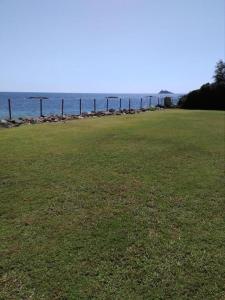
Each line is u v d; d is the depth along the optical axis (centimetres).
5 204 662
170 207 672
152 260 496
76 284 442
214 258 503
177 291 433
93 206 666
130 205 675
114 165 925
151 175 853
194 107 3834
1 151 1038
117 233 568
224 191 763
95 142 1213
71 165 912
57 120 2139
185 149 1148
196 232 578
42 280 448
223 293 431
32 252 508
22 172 842
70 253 508
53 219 610
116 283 445
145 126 1683
